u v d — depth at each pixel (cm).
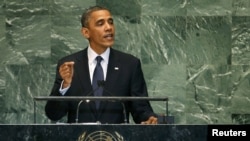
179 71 1920
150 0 1916
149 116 1140
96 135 961
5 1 1919
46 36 1925
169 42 1919
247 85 1909
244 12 1903
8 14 1920
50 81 1930
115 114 1177
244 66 1908
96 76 1224
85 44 1920
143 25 1920
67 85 1124
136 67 1250
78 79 1220
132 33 1919
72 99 1035
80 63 1242
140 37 1919
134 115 1184
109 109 1177
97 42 1228
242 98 1911
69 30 1920
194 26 1911
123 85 1223
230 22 1908
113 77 1226
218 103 1914
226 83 1914
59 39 1922
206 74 1914
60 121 1808
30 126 960
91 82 1220
